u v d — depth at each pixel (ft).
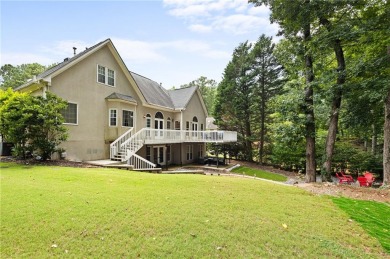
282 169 72.08
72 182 21.65
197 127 83.30
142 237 11.11
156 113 64.44
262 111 79.92
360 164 56.24
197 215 13.98
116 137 47.52
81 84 41.78
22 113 31.42
